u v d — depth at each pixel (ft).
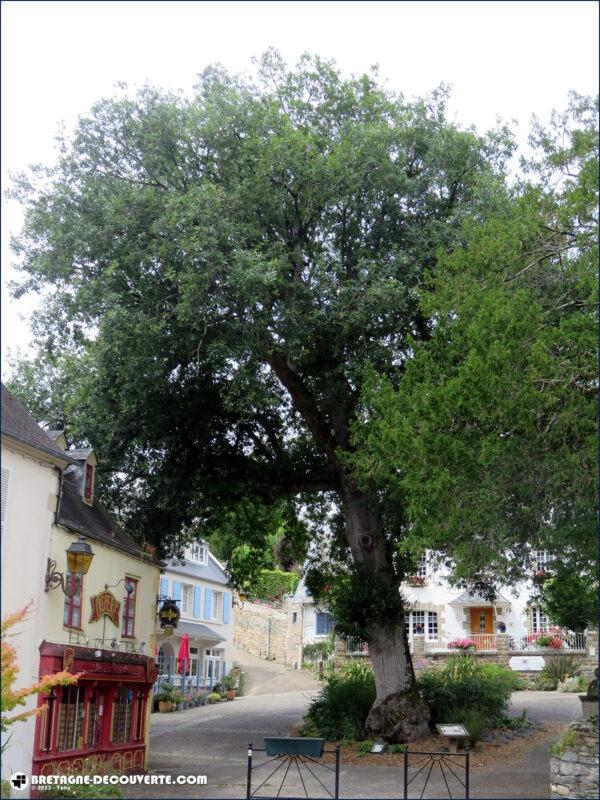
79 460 68.23
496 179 69.15
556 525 47.93
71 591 54.85
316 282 68.28
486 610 148.05
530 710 94.38
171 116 69.51
